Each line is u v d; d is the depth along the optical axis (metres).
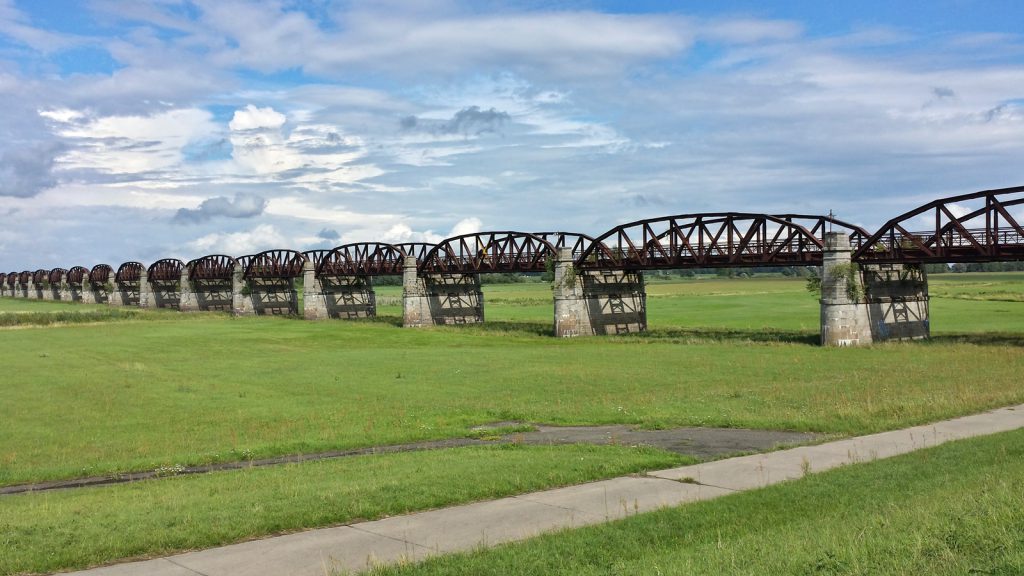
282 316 153.62
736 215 83.81
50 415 43.94
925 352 64.56
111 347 88.81
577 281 97.06
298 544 16.20
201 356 78.44
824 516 15.95
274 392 51.78
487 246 111.56
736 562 12.87
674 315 128.25
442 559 14.29
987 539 13.24
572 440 32.06
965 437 26.27
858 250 76.81
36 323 129.25
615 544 14.83
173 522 17.69
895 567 12.20
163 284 199.62
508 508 18.58
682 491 19.83
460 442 33.31
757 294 186.62
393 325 121.56
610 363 63.81
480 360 68.62
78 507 20.69
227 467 29.92
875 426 29.91
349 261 135.62
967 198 69.31
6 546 16.30
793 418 33.91
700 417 35.81
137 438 37.09
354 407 44.47
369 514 18.27
